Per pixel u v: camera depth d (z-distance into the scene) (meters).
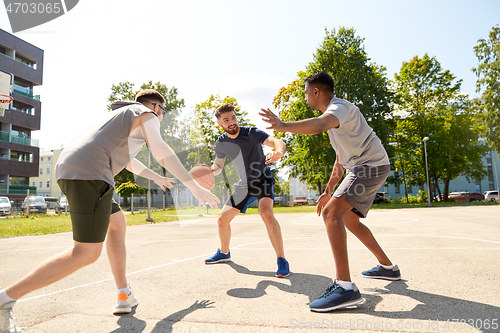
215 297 2.44
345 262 2.24
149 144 2.01
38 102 38.22
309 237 6.30
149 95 2.17
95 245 1.87
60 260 1.79
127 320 1.99
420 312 2.00
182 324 1.89
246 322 1.90
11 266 3.79
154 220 12.63
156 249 5.00
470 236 5.87
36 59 38.25
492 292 2.38
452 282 2.69
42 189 63.59
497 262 3.47
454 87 32.25
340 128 2.56
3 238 7.18
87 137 1.93
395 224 9.00
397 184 36.34
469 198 36.94
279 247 3.19
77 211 1.82
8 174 35.03
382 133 27.38
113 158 2.00
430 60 32.72
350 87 27.70
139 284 2.86
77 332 1.80
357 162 2.59
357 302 2.14
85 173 1.82
